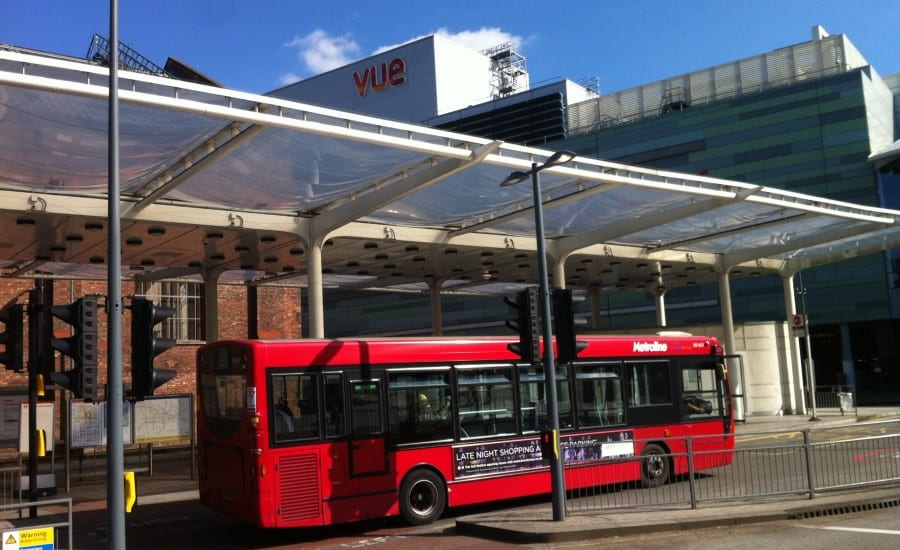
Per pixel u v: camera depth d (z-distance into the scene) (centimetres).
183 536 1204
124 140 1332
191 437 1845
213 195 1653
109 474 818
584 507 1197
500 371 1330
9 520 1295
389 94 8712
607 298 6269
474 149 1515
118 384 837
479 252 2316
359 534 1171
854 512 1153
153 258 2120
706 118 5806
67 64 1069
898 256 5125
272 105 1252
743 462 1275
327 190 1697
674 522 1057
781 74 5759
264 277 2728
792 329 3238
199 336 2881
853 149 5247
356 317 7562
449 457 1248
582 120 6681
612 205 2075
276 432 1103
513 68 9319
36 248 1928
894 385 5138
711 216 2259
